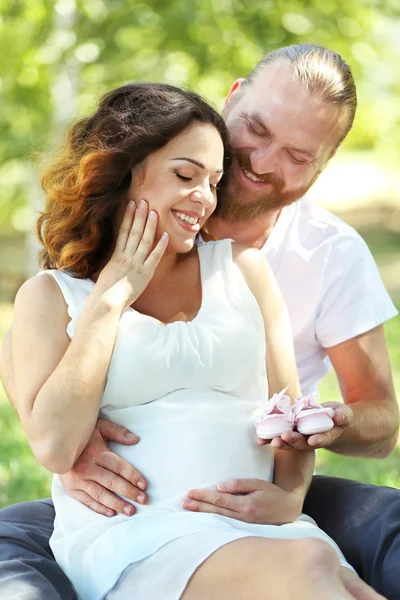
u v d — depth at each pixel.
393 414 3.97
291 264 4.13
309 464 3.47
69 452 3.16
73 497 3.31
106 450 3.25
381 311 4.12
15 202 13.28
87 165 3.46
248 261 3.62
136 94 3.50
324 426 3.18
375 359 4.10
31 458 6.40
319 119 3.88
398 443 7.02
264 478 3.34
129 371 3.25
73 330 3.35
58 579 3.10
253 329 3.44
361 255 4.16
